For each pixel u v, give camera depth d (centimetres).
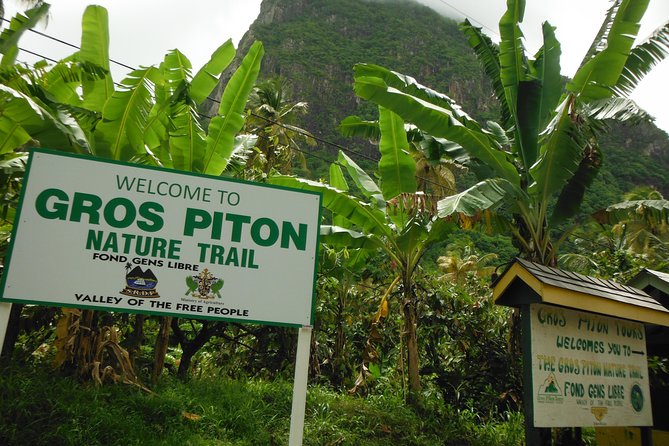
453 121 752
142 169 404
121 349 630
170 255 395
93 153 677
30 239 372
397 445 648
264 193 423
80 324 628
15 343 790
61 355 614
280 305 405
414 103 746
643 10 739
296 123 2320
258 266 409
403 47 10000
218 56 770
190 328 1093
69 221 382
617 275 1231
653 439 709
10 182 688
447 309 1014
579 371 540
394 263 941
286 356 973
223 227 409
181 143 746
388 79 883
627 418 568
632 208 831
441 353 1022
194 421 564
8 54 631
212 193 414
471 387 885
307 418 670
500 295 536
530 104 894
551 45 929
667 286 713
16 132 698
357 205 862
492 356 912
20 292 361
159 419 558
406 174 889
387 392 866
